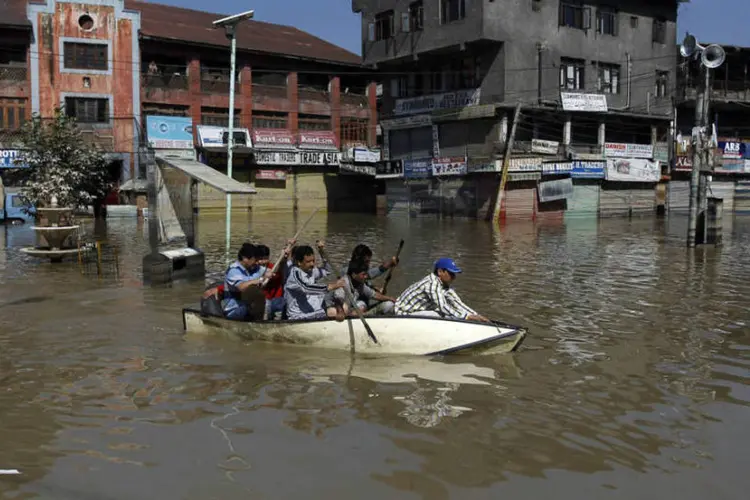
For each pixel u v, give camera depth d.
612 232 25.08
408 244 20.69
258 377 6.89
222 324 8.38
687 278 13.48
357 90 43.19
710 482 4.72
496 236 23.55
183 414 5.91
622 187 35.31
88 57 34.38
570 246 19.89
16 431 5.55
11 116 33.28
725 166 36.69
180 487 4.64
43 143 16.22
